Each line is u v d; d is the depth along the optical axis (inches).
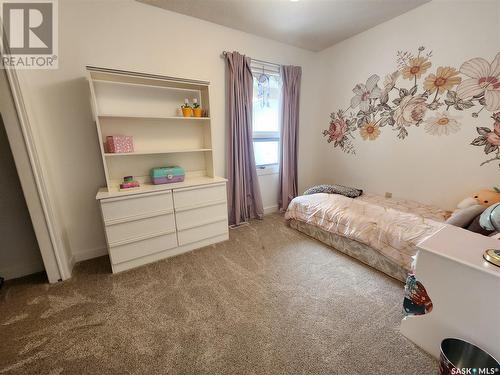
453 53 86.0
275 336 52.3
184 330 54.5
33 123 68.8
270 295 66.1
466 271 40.2
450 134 90.7
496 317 37.8
